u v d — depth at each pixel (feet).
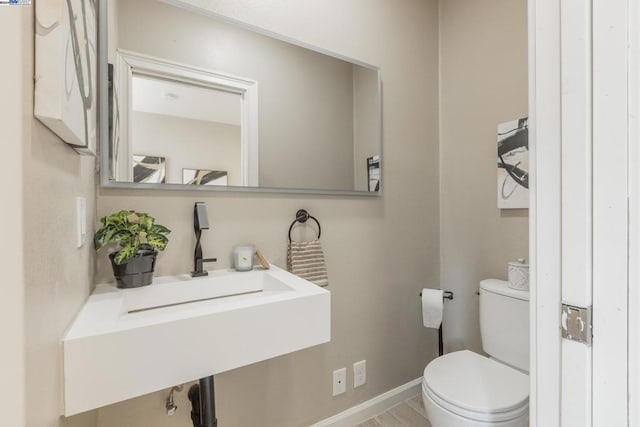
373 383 5.64
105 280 3.50
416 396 6.12
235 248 4.15
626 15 1.81
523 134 5.11
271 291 3.81
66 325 2.15
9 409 1.30
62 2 1.53
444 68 6.44
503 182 5.39
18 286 1.31
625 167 1.83
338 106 5.17
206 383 3.24
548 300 2.17
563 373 2.10
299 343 3.03
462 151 6.10
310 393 4.95
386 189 5.77
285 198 4.69
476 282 5.88
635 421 1.84
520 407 3.54
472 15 5.92
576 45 1.98
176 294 3.51
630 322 1.84
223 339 2.61
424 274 6.27
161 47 3.80
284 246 4.67
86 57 2.33
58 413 1.97
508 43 5.35
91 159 3.12
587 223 1.97
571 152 2.02
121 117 3.55
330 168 5.07
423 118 6.27
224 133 4.18
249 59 4.37
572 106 2.01
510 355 4.66
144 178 3.67
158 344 2.34
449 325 6.34
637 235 1.81
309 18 4.90
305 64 4.85
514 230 5.28
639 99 1.80
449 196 6.35
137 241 3.25
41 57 1.46
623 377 1.87
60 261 1.97
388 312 5.82
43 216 1.61
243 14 4.34
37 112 1.45
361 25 5.45
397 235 5.92
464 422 3.51
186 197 3.95
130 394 2.24
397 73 5.90
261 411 4.51
